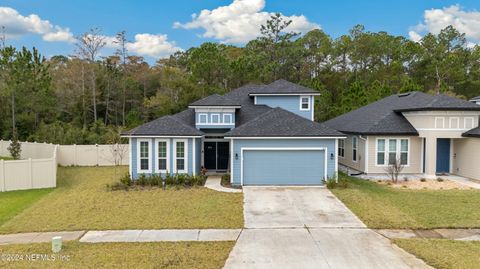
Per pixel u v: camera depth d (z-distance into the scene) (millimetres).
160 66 52781
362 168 21016
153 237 9664
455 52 53344
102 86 43094
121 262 7777
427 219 11250
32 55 37094
